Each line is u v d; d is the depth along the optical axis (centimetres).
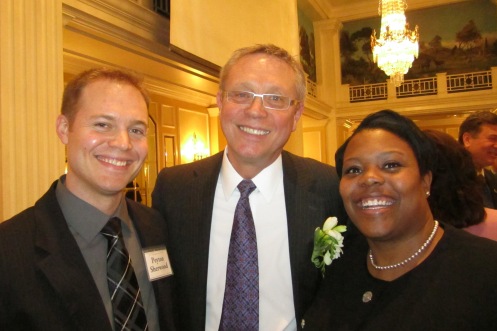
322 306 137
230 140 167
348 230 166
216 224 172
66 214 137
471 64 1373
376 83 1450
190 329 161
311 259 156
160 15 559
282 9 576
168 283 154
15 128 307
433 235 123
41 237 128
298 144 991
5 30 307
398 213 118
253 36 555
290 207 169
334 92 1466
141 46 541
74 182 137
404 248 122
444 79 1372
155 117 914
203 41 481
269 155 167
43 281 122
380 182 117
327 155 1453
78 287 125
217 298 163
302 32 1378
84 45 538
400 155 119
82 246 134
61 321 121
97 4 456
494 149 279
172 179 187
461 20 1383
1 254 122
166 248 163
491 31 1356
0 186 296
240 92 163
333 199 173
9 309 117
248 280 161
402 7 852
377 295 123
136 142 137
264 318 160
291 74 167
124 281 135
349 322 125
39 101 324
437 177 158
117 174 133
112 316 130
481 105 1326
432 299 110
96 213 137
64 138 138
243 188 170
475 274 108
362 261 137
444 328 105
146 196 891
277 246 167
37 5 330
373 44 904
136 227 157
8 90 305
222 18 510
